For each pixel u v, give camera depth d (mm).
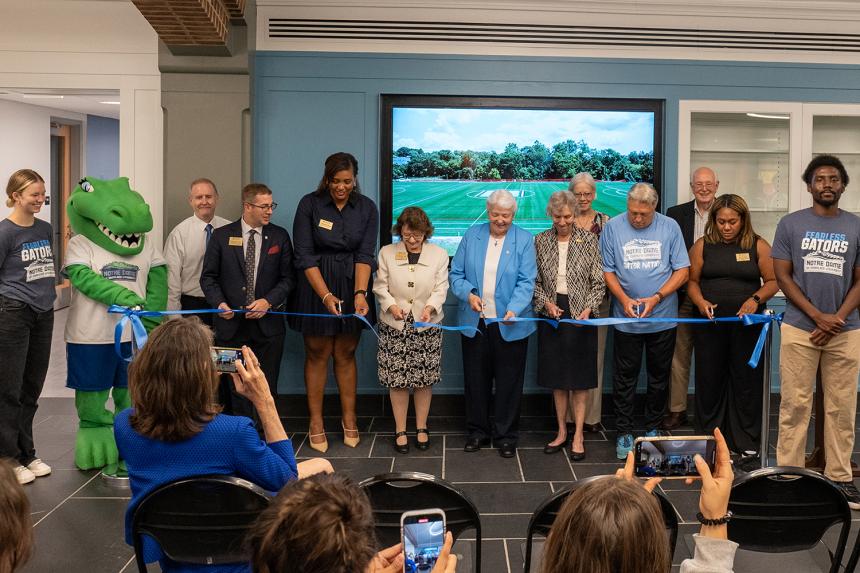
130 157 5070
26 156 8516
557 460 4258
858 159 5414
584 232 4332
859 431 4746
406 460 4254
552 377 4270
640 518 1127
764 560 2193
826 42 5164
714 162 5324
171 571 1981
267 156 5047
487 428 4480
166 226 4910
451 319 5168
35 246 3781
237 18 4695
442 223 5164
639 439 1834
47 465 4047
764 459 3781
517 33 5051
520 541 3188
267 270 4316
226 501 1869
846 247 3479
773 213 5363
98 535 3229
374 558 1174
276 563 1075
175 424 1853
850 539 3141
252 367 2035
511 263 4328
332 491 1146
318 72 5020
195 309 4492
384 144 5098
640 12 5066
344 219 4375
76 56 5012
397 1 4992
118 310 3676
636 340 4289
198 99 4844
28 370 3906
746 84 5152
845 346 3520
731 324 4203
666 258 4277
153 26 4297
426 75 5047
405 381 4320
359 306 4305
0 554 1201
